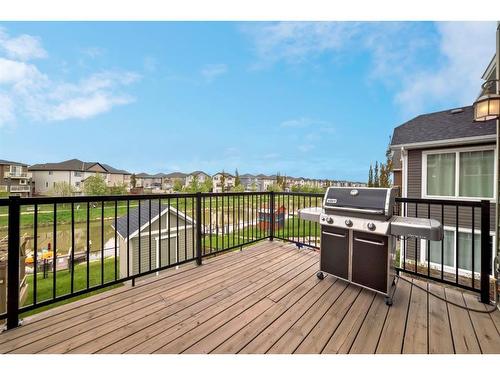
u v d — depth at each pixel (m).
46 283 7.09
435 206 6.51
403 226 1.99
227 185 49.31
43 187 39.09
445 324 1.77
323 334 1.65
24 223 15.45
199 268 2.89
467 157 6.01
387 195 2.14
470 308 1.99
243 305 2.03
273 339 1.60
